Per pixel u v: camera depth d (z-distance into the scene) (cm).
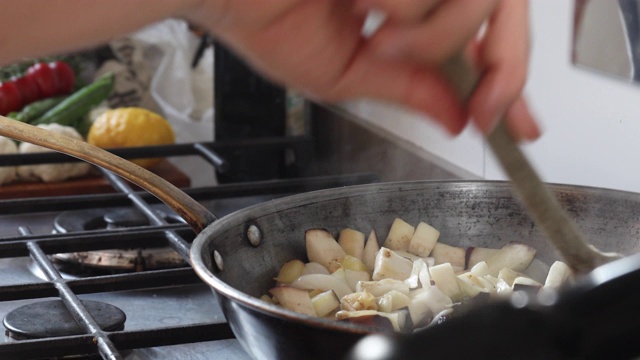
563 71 114
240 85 148
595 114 111
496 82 54
